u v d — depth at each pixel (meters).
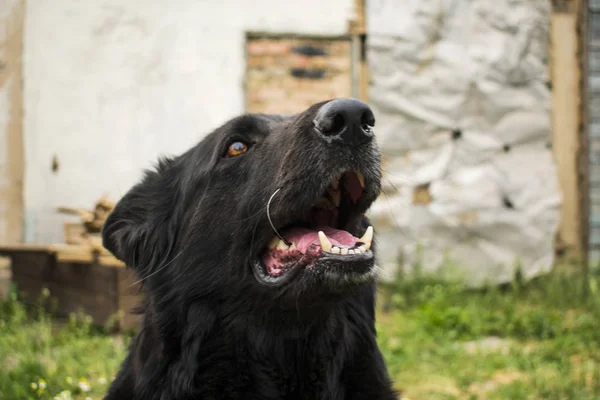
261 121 3.35
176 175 3.57
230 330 3.19
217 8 9.27
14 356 5.69
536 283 9.59
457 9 9.58
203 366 3.18
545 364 6.03
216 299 3.20
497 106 9.69
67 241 7.59
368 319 3.38
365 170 2.88
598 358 6.18
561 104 10.15
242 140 3.31
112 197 9.08
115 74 9.08
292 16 9.43
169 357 3.16
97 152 9.05
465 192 9.54
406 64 9.50
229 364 3.19
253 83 9.43
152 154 9.18
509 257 9.61
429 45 9.53
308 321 3.10
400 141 9.49
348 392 3.32
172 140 9.22
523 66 9.77
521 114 9.77
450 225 9.48
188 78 9.23
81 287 7.16
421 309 8.02
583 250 10.08
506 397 5.07
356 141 2.84
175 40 9.20
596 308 8.13
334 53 9.55
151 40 9.15
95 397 4.82
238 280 3.14
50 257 7.61
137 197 3.57
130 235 3.51
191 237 3.27
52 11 8.94
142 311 3.39
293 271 2.85
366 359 3.34
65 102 8.97
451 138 9.62
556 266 9.94
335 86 9.56
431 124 9.55
